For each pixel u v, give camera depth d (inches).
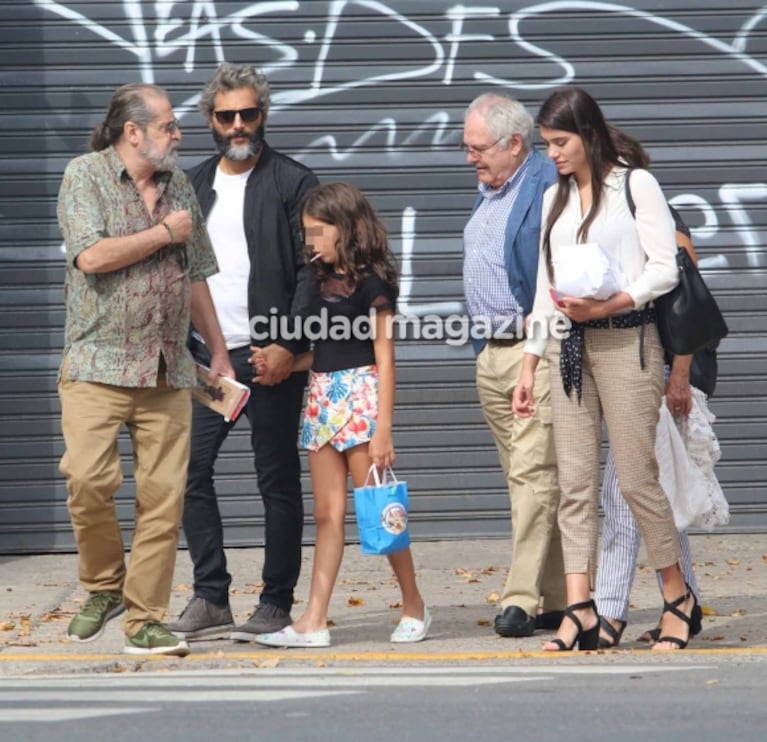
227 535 778.2
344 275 546.3
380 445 542.9
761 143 779.4
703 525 558.9
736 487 782.5
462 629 590.2
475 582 697.6
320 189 547.2
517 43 775.1
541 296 536.7
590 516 526.3
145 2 768.3
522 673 474.3
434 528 779.4
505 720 387.5
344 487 559.8
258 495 778.2
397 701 415.8
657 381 517.0
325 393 551.8
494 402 581.0
